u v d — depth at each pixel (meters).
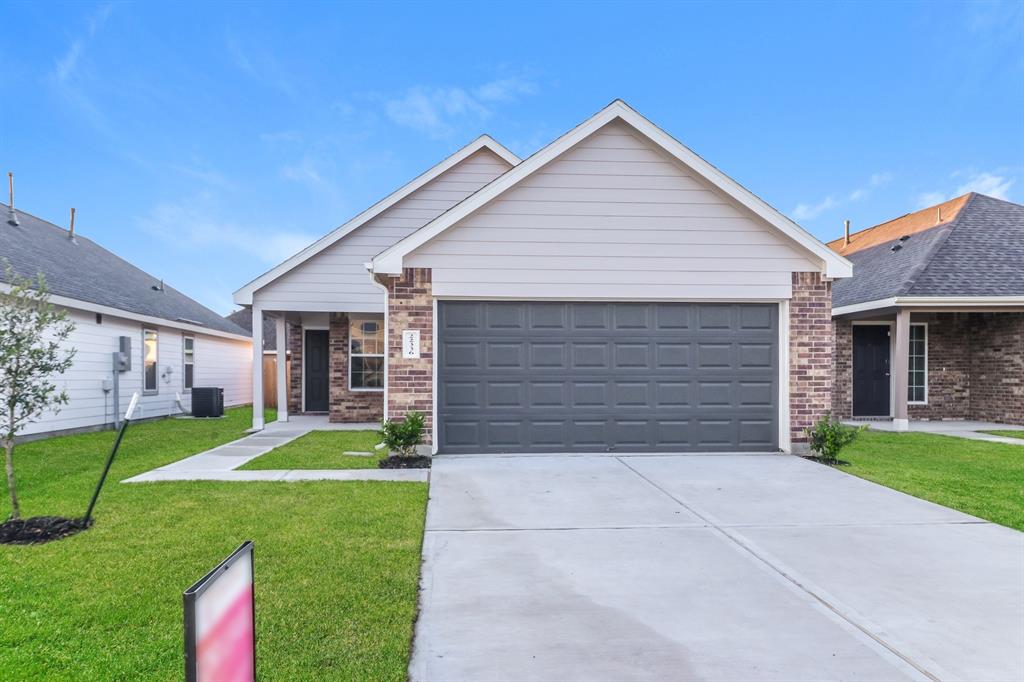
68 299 11.03
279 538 4.59
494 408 8.38
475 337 8.37
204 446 9.55
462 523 5.12
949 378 13.52
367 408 13.50
